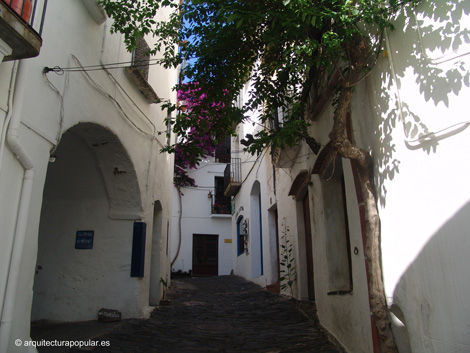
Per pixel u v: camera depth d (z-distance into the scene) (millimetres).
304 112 6914
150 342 5406
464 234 2803
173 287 12445
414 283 3312
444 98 3098
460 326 2777
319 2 4273
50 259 7066
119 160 6852
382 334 3678
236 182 15906
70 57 4988
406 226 3439
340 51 4090
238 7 4723
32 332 5598
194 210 19969
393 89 3699
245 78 6875
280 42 4766
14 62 3818
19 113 3799
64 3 4906
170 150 6199
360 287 4477
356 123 4637
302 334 5875
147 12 6121
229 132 6434
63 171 6965
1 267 3607
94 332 5605
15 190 3832
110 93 6191
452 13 3102
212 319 7316
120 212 7223
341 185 6301
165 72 9680
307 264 8430
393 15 3748
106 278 6980
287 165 8531
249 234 13867
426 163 3213
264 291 10914
